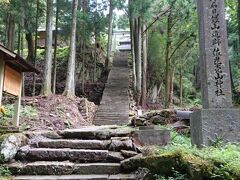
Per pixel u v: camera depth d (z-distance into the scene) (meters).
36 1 17.08
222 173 3.59
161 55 20.94
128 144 5.68
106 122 13.12
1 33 17.86
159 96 22.52
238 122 4.91
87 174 5.02
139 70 18.12
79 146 5.89
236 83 14.76
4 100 11.56
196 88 24.08
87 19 17.66
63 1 17.20
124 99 16.14
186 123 7.97
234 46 14.27
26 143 6.03
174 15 16.08
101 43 26.12
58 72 20.80
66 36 18.17
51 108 11.77
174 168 4.19
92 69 21.92
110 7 20.58
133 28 18.66
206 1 5.29
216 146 4.73
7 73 7.28
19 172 5.05
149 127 6.89
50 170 5.06
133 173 4.85
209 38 5.21
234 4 11.84
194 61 22.12
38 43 26.02
